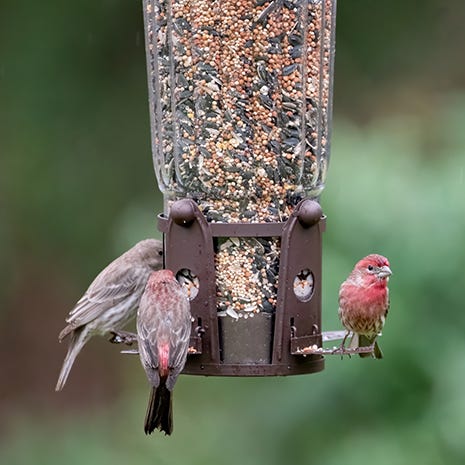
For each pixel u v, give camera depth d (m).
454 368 12.95
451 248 12.91
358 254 12.94
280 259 10.58
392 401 13.34
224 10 10.62
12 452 17.94
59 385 12.89
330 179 13.15
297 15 10.65
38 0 18.64
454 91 17.61
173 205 10.65
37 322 19.91
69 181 18.78
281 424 14.07
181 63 10.74
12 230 18.98
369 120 18.34
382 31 18.62
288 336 10.55
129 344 12.91
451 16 18.62
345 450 13.36
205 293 10.56
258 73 10.66
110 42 18.70
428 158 13.41
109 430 17.81
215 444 15.58
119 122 18.73
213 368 10.55
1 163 18.81
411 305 13.02
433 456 13.12
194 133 10.75
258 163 10.71
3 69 18.61
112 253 18.59
